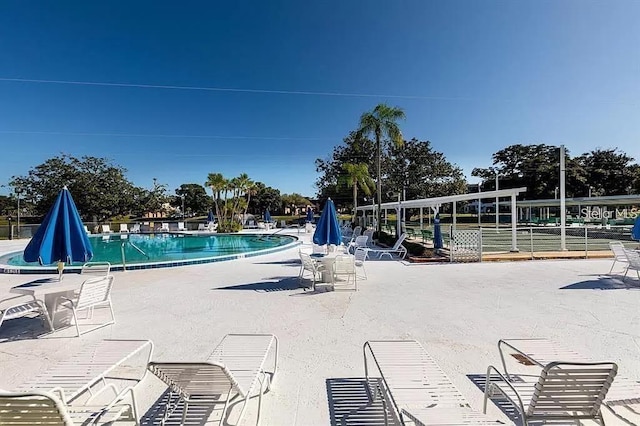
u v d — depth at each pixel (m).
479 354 4.24
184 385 2.63
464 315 5.83
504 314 5.86
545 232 29.05
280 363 4.04
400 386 2.73
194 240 25.00
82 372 2.98
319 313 6.02
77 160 38.16
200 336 4.97
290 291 7.68
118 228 32.44
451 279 8.89
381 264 11.38
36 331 5.27
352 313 6.00
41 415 1.97
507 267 10.70
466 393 3.33
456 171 49.53
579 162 48.00
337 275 9.07
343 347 4.51
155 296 7.34
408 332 5.04
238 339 3.81
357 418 2.95
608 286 7.93
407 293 7.41
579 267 10.57
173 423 2.87
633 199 26.48
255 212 62.00
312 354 4.30
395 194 46.78
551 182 44.72
